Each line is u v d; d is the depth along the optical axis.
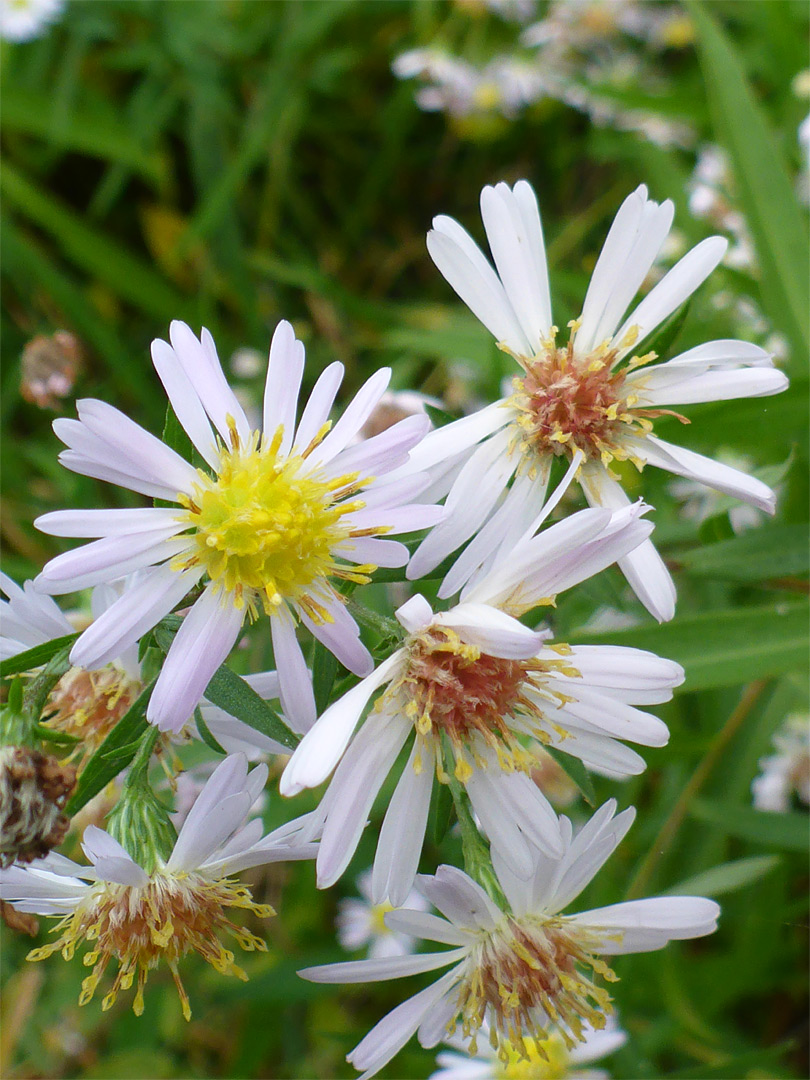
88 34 0.19
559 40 0.20
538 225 0.08
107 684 0.08
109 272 0.19
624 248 0.08
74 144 0.18
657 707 0.13
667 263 0.16
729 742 0.13
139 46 0.19
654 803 0.14
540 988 0.07
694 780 0.12
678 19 0.20
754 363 0.08
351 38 0.20
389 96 0.21
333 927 0.15
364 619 0.07
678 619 0.10
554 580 0.07
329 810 0.06
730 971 0.13
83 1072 0.14
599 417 0.08
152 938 0.07
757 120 0.12
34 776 0.06
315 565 0.07
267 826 0.11
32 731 0.07
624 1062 0.12
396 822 0.07
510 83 0.20
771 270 0.12
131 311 0.19
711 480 0.08
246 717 0.07
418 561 0.07
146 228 0.19
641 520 0.07
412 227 0.21
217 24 0.19
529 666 0.07
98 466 0.06
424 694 0.07
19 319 0.18
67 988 0.13
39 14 0.18
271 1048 0.15
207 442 0.07
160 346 0.07
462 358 0.16
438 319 0.18
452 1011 0.07
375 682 0.06
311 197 0.21
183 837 0.07
